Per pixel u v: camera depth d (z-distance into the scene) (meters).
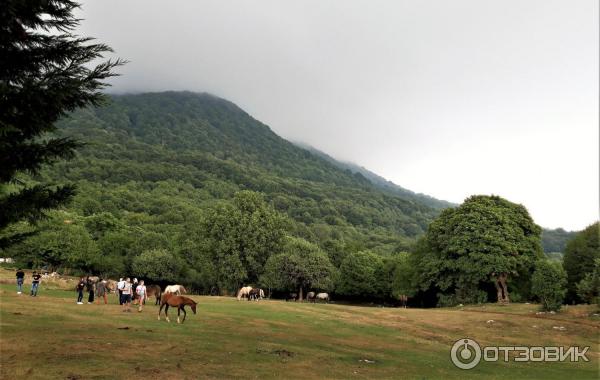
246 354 20.84
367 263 90.62
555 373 24.39
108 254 100.44
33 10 12.93
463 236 59.84
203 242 72.88
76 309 29.86
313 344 25.77
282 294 88.62
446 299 61.47
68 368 15.83
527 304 52.38
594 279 45.72
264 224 73.12
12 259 86.94
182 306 28.44
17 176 14.73
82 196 161.00
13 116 12.46
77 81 12.70
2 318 23.86
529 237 62.12
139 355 18.61
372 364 22.05
